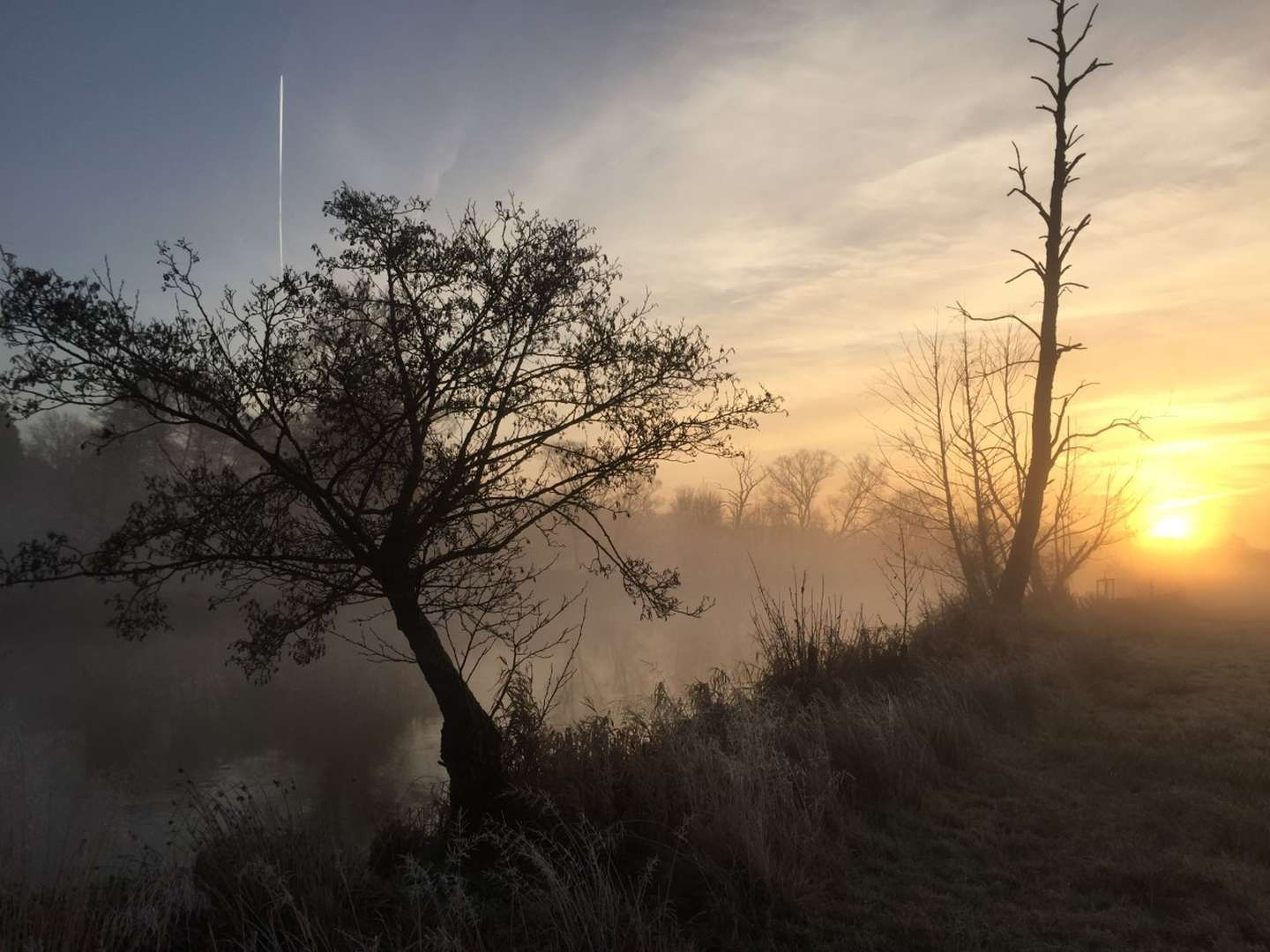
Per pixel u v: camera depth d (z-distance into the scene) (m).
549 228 7.59
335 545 7.59
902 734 8.16
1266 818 6.69
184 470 7.29
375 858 7.02
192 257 6.50
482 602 8.16
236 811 6.20
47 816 8.38
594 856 5.18
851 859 6.13
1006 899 5.52
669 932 4.88
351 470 7.19
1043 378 19.59
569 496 7.86
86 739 16.70
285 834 5.87
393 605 7.40
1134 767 8.27
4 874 5.02
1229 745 9.05
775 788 6.39
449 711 7.24
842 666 11.28
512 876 5.66
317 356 6.98
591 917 4.68
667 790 6.61
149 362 6.37
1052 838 6.58
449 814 7.14
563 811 6.43
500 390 7.39
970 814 7.16
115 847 6.30
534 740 7.42
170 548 6.91
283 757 15.12
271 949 4.70
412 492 7.28
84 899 4.76
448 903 5.00
